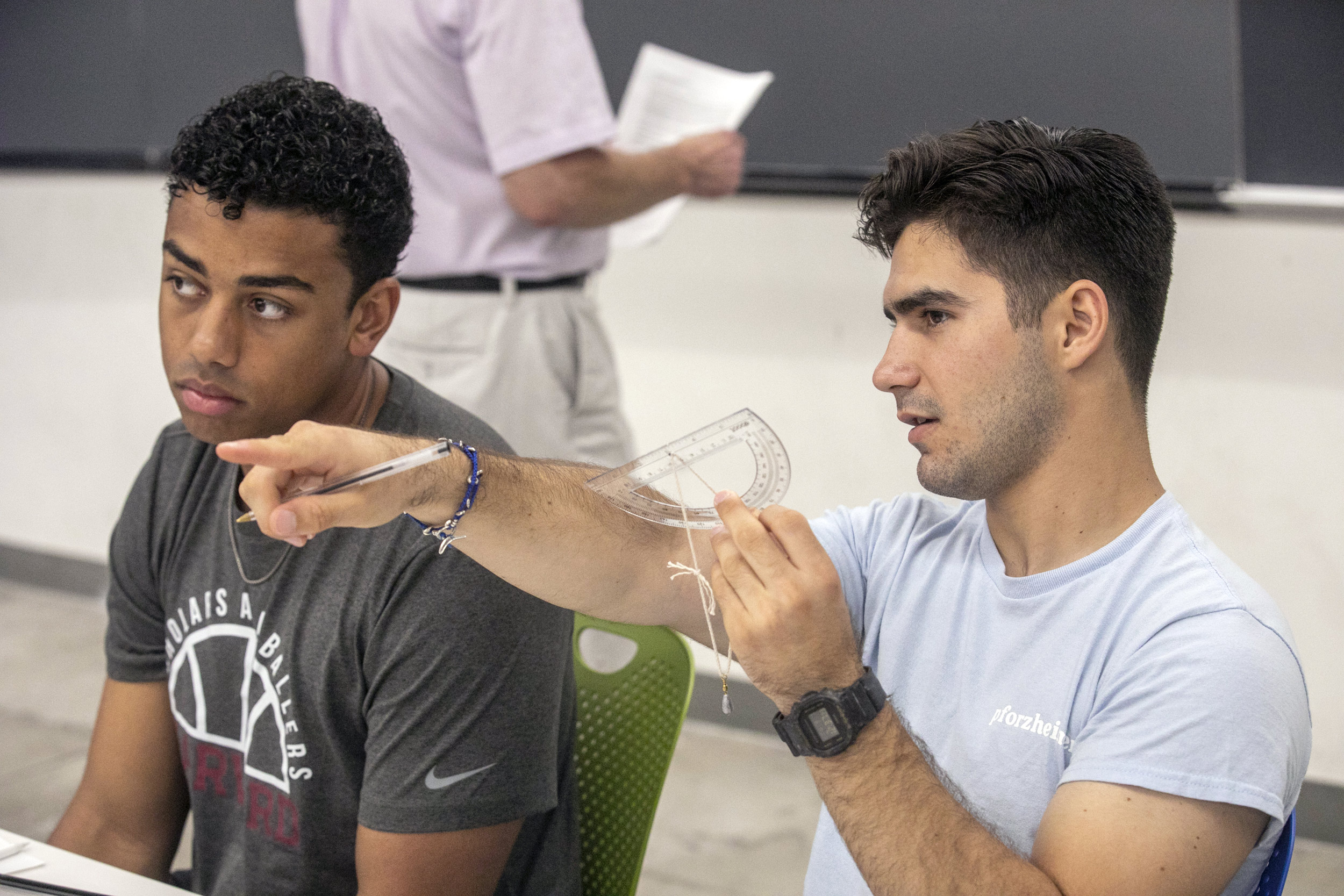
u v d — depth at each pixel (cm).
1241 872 84
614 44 271
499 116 181
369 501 83
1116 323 88
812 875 105
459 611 100
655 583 104
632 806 122
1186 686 81
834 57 252
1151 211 88
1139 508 92
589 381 210
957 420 90
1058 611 92
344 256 98
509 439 202
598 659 215
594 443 214
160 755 123
